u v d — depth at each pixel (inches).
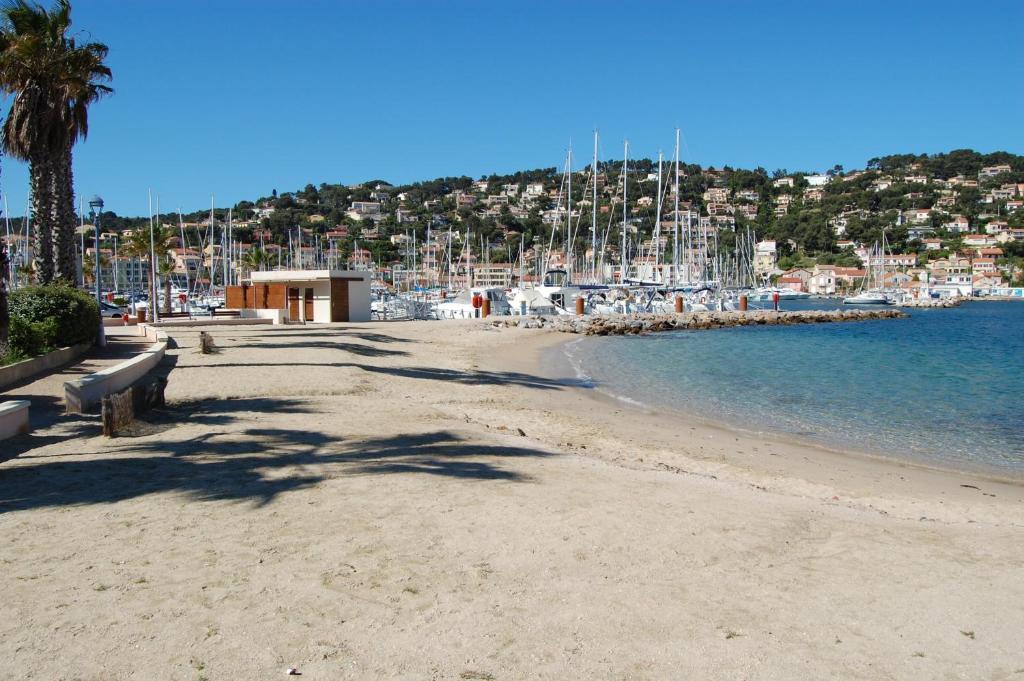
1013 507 396.8
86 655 179.9
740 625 209.2
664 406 751.7
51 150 1075.3
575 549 268.1
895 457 527.8
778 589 238.5
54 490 328.8
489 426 556.1
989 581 253.0
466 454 428.5
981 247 7130.9
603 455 486.3
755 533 301.4
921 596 237.1
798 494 414.3
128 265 4315.9
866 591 239.9
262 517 293.3
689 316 2405.3
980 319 3184.1
